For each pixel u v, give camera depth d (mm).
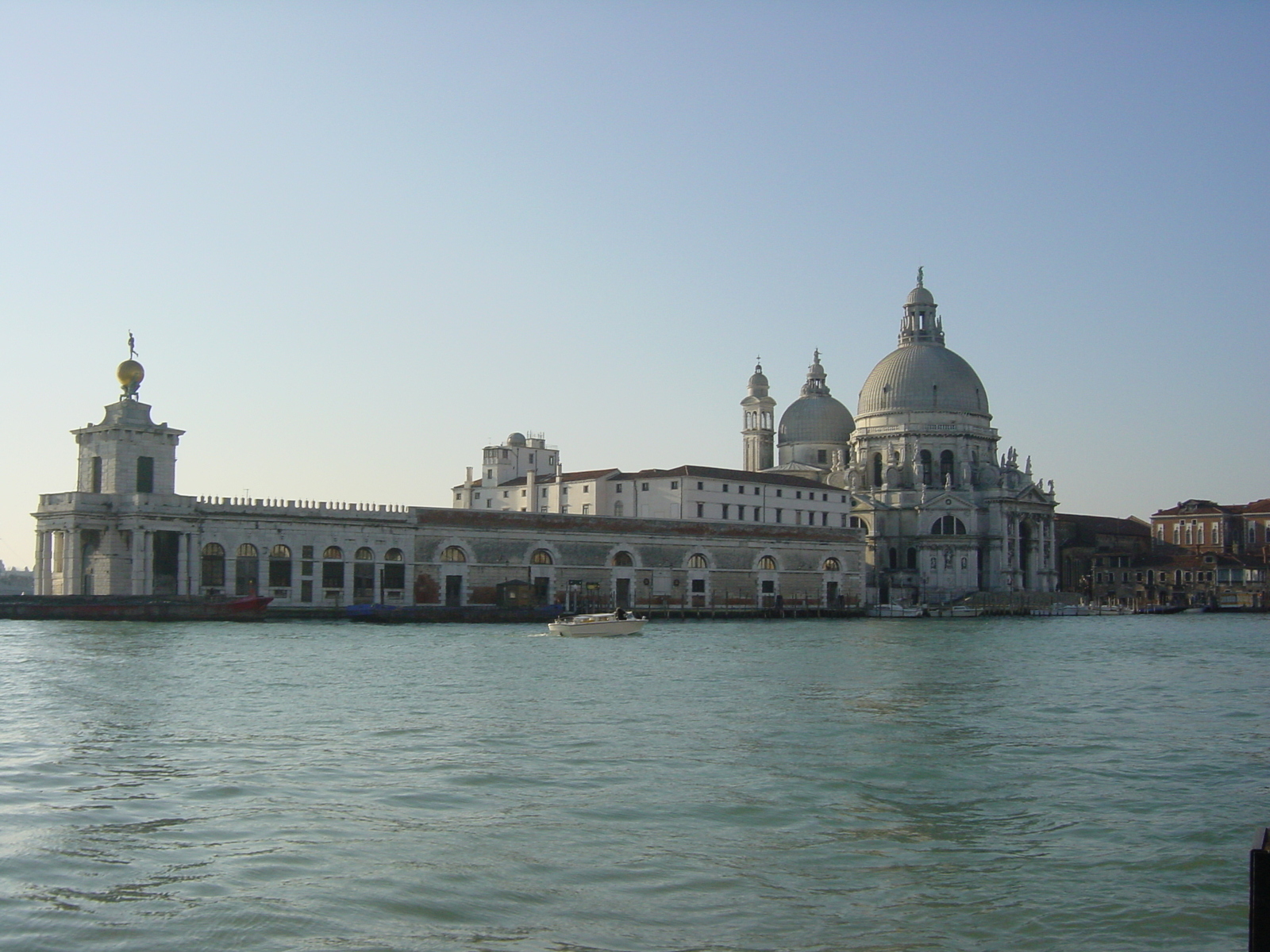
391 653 88812
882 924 25891
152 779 38094
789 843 31766
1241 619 193625
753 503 188750
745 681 71188
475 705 57125
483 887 27703
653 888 27922
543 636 114562
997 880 28953
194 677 68312
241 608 129125
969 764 42750
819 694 63938
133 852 29922
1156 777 40969
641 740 46906
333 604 141000
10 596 128625
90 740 45312
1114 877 29281
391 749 44219
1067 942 25078
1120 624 170250
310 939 24469
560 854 30297
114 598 125125
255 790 36625
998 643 114375
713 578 174000
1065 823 34312
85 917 25453
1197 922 26266
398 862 29422
